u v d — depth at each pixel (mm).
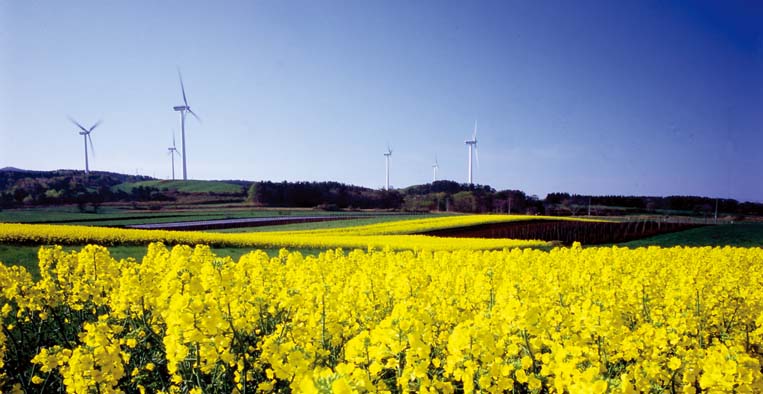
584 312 6344
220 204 81062
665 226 47312
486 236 40594
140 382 6551
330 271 12438
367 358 5172
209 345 5492
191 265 7395
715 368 5238
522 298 7344
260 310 7387
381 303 8930
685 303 9305
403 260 13641
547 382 5602
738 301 10188
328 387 3777
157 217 57406
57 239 25344
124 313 7973
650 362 6137
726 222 52188
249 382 6480
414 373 4793
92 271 9609
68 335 8789
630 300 9547
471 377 4969
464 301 9031
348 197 88500
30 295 8203
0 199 68938
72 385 5172
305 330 6945
